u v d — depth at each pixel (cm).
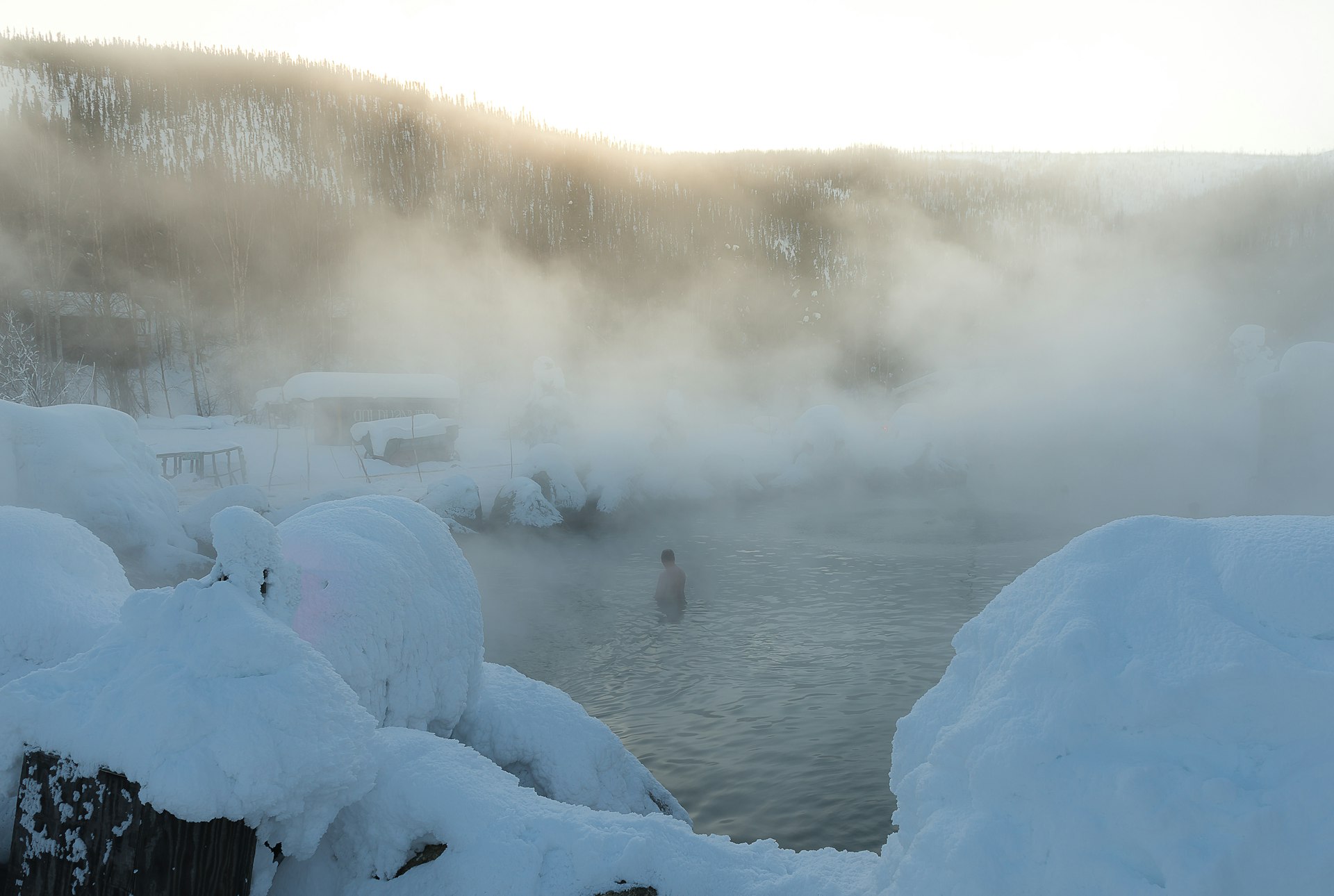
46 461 1123
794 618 1377
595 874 266
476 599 429
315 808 256
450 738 420
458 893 262
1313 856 179
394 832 280
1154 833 189
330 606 338
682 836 291
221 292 4966
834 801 747
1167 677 207
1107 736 209
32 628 312
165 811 224
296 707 243
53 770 238
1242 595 220
